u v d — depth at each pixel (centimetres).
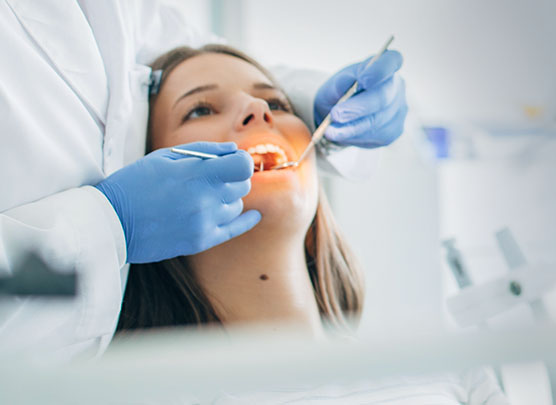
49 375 42
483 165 186
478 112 192
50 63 91
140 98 106
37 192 83
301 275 105
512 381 106
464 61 194
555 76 192
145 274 101
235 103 106
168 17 130
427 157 181
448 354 47
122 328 97
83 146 89
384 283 176
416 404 88
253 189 98
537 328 51
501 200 184
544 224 180
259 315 99
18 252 63
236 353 45
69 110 90
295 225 100
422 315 174
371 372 45
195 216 86
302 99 124
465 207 185
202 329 97
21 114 80
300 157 107
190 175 87
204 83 107
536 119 190
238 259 99
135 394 42
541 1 190
